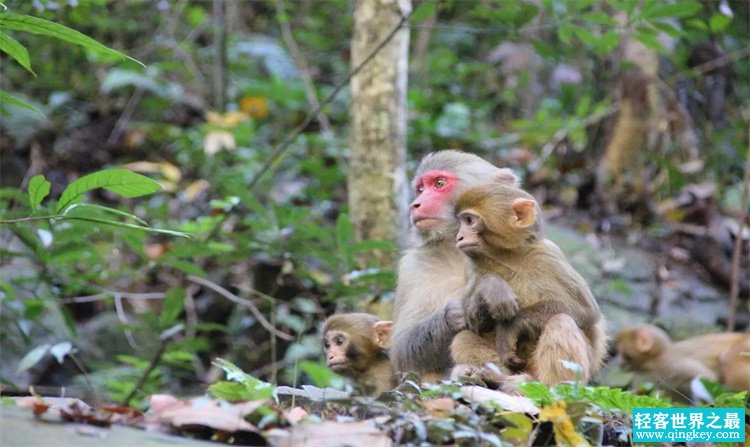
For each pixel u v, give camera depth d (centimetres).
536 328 813
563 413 600
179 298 1237
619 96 1755
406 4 1341
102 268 1348
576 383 669
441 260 977
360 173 1344
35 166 1839
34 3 1289
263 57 2247
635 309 1519
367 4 1334
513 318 816
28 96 2006
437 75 2169
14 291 1234
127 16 2180
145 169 1819
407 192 1370
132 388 1238
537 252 839
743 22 1833
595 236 1669
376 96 1337
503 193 846
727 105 1864
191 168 1939
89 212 1127
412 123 1927
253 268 1591
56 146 1938
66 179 1888
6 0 1311
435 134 1920
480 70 2175
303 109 2047
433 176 1004
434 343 901
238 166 1856
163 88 2100
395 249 1185
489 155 1908
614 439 678
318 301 1501
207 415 549
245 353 1576
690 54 1802
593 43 1217
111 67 2144
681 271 1627
